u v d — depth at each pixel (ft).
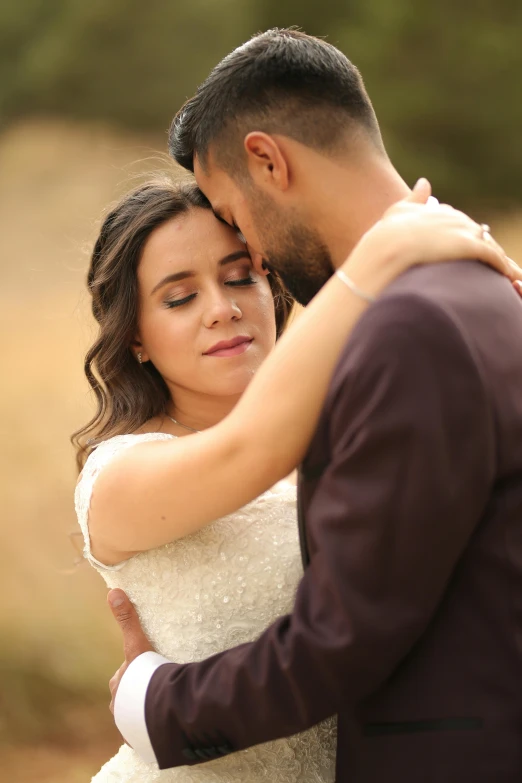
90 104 77.61
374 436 4.95
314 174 5.93
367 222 5.93
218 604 6.69
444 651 5.20
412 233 5.51
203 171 6.43
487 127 63.16
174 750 5.88
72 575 22.16
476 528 5.19
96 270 7.45
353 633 4.99
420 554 4.96
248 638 6.71
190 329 7.06
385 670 5.10
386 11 64.28
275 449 5.59
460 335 4.99
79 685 18.42
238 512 6.87
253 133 5.93
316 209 5.99
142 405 7.52
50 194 63.72
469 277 5.42
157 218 7.02
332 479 5.14
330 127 5.90
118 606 6.84
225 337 7.04
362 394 5.03
